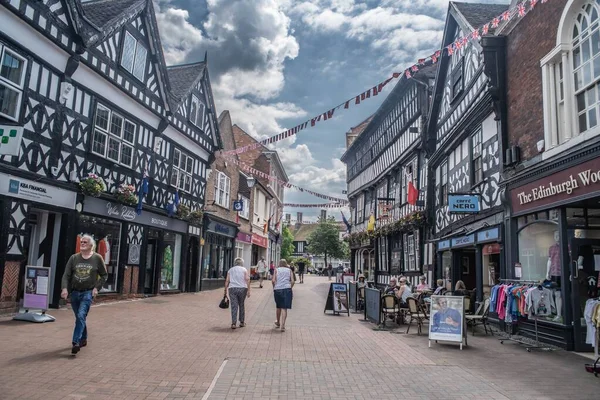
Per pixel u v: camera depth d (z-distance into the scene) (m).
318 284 32.19
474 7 13.95
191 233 18.56
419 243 17.67
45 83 10.02
